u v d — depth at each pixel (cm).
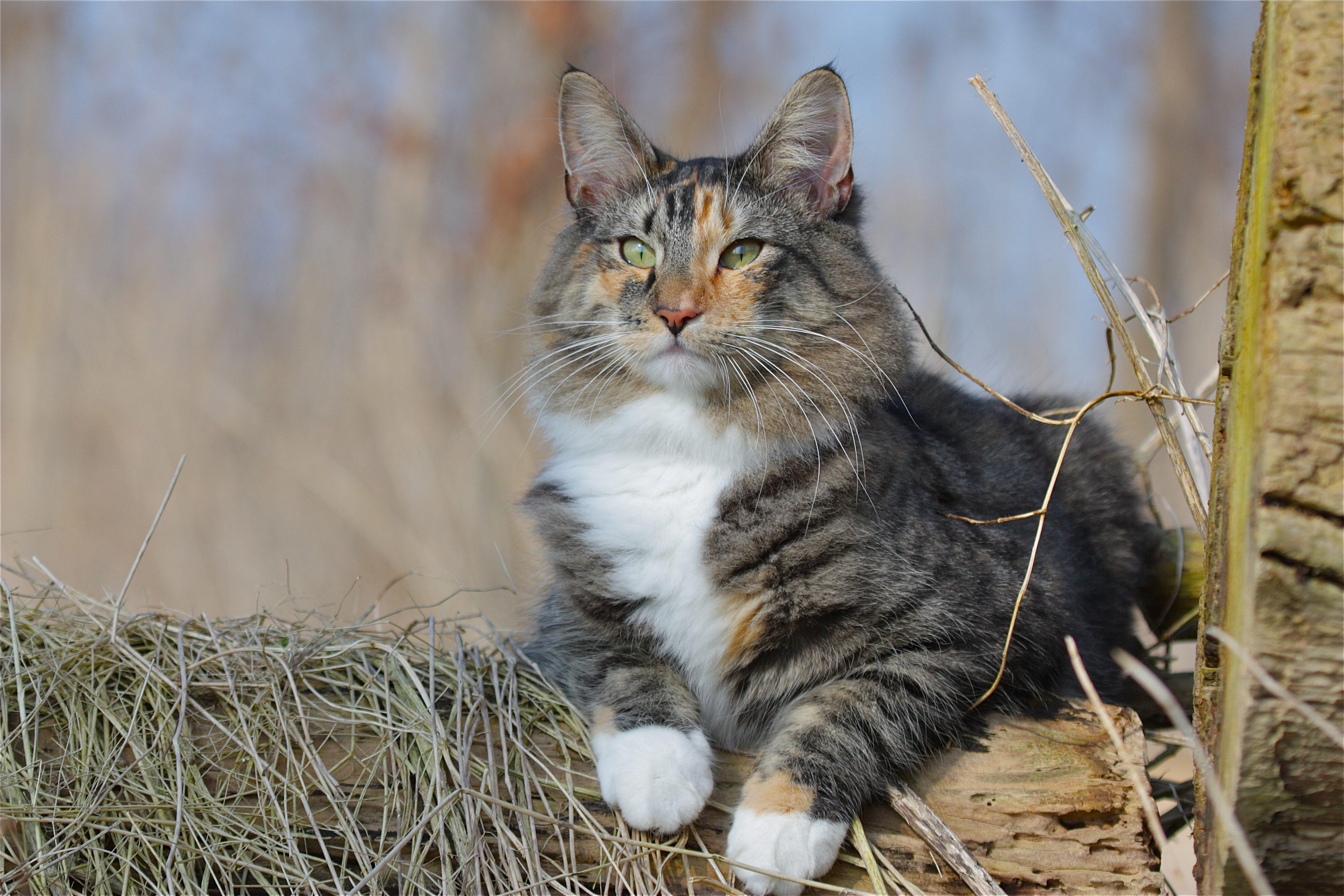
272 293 901
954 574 310
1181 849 393
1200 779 244
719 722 327
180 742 271
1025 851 265
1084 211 321
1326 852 211
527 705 306
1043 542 349
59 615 308
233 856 261
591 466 343
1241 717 203
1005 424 409
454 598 540
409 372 696
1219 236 1015
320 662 304
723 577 312
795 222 353
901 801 271
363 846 257
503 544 613
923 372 430
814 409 327
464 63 838
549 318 372
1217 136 1041
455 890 255
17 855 260
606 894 253
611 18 893
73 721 276
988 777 280
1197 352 916
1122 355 711
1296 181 195
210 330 820
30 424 725
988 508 345
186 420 723
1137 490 430
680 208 350
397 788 270
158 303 812
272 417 748
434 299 726
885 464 320
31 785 263
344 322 805
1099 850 265
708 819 273
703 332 326
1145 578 411
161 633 305
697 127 910
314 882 250
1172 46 1043
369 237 805
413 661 313
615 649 329
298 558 653
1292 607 195
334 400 774
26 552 670
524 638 361
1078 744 290
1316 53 196
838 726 282
